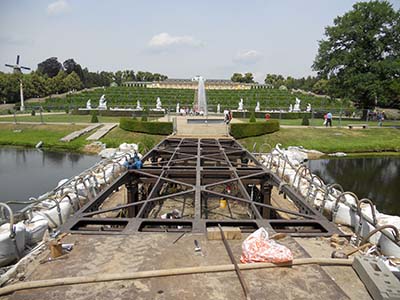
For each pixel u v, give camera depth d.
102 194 4.45
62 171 14.55
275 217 6.37
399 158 18.92
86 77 99.38
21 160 16.89
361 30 32.81
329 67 34.66
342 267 2.40
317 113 34.47
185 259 2.48
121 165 8.22
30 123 25.20
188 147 10.62
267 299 1.89
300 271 2.24
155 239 2.89
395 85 31.56
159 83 71.62
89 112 33.59
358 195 11.88
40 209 5.16
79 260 2.46
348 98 33.84
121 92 56.06
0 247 3.56
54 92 71.06
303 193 6.69
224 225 3.35
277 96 54.91
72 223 3.30
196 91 59.81
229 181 5.39
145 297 1.90
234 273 2.20
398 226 4.39
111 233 3.03
